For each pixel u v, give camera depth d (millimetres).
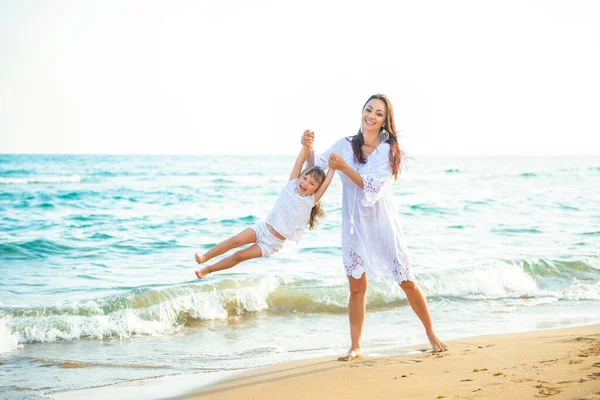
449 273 10562
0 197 27672
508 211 23562
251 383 4852
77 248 14211
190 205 25750
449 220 20531
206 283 9133
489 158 116875
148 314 8070
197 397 4602
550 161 97250
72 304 8180
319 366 5270
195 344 6922
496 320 7938
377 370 4883
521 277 10812
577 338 5801
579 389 3623
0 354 6438
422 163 82875
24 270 11523
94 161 80375
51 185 36312
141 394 4840
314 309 8914
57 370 5789
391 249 5406
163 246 14734
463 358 5105
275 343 6941
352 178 5121
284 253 13336
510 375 4227
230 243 5148
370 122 5301
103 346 6832
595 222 20031
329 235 16109
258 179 43500
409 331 7359
